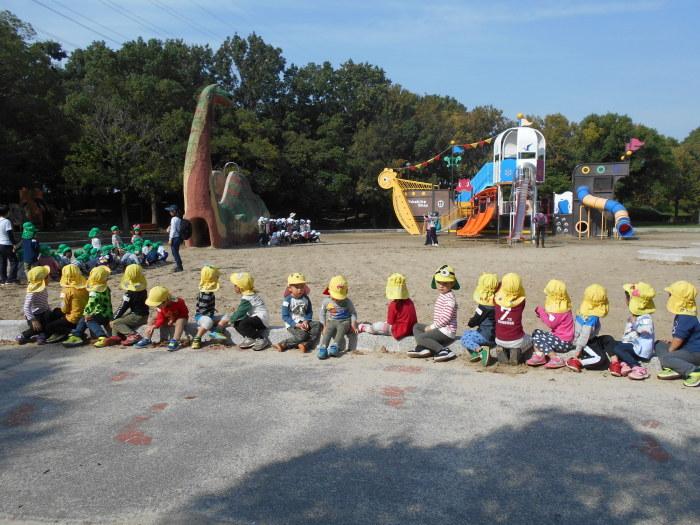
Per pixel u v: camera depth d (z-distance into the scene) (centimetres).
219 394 594
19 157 3198
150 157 4116
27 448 471
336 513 368
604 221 3347
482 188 4016
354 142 6047
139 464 439
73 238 3244
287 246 2788
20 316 995
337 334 726
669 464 426
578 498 382
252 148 4812
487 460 438
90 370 682
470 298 1092
